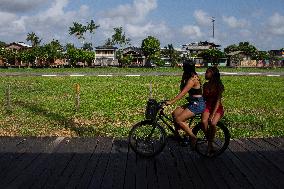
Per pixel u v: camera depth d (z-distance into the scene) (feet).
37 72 205.57
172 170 24.79
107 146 31.12
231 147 30.83
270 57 397.80
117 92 87.04
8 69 266.36
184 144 27.20
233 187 21.83
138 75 166.20
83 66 341.62
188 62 25.90
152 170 24.80
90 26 395.96
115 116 50.16
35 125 42.63
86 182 22.54
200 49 415.03
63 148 30.50
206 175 23.86
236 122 45.60
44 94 81.46
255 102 69.10
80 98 73.20
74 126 42.01
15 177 23.44
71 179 23.07
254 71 238.48
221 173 24.25
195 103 25.94
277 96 80.59
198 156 27.99
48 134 37.70
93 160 27.04
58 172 24.38
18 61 332.60
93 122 45.21
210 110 26.32
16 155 28.43
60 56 366.63
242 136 36.76
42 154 28.71
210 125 26.18
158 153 27.20
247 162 26.71
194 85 25.81
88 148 30.48
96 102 66.59
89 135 37.22
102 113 52.80
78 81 125.90
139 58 377.50
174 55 362.94
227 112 55.52
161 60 348.79
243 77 155.33
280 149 30.50
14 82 120.47
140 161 26.76
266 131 39.83
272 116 51.39
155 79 138.31
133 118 48.60
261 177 23.56
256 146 31.50
